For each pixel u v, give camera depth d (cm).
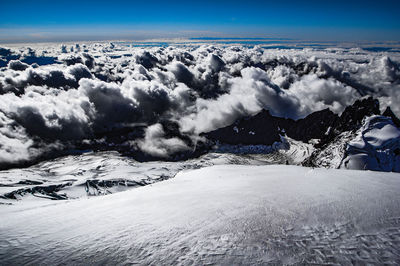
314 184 2514
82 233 1520
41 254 1262
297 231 1237
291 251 1048
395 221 1255
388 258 936
